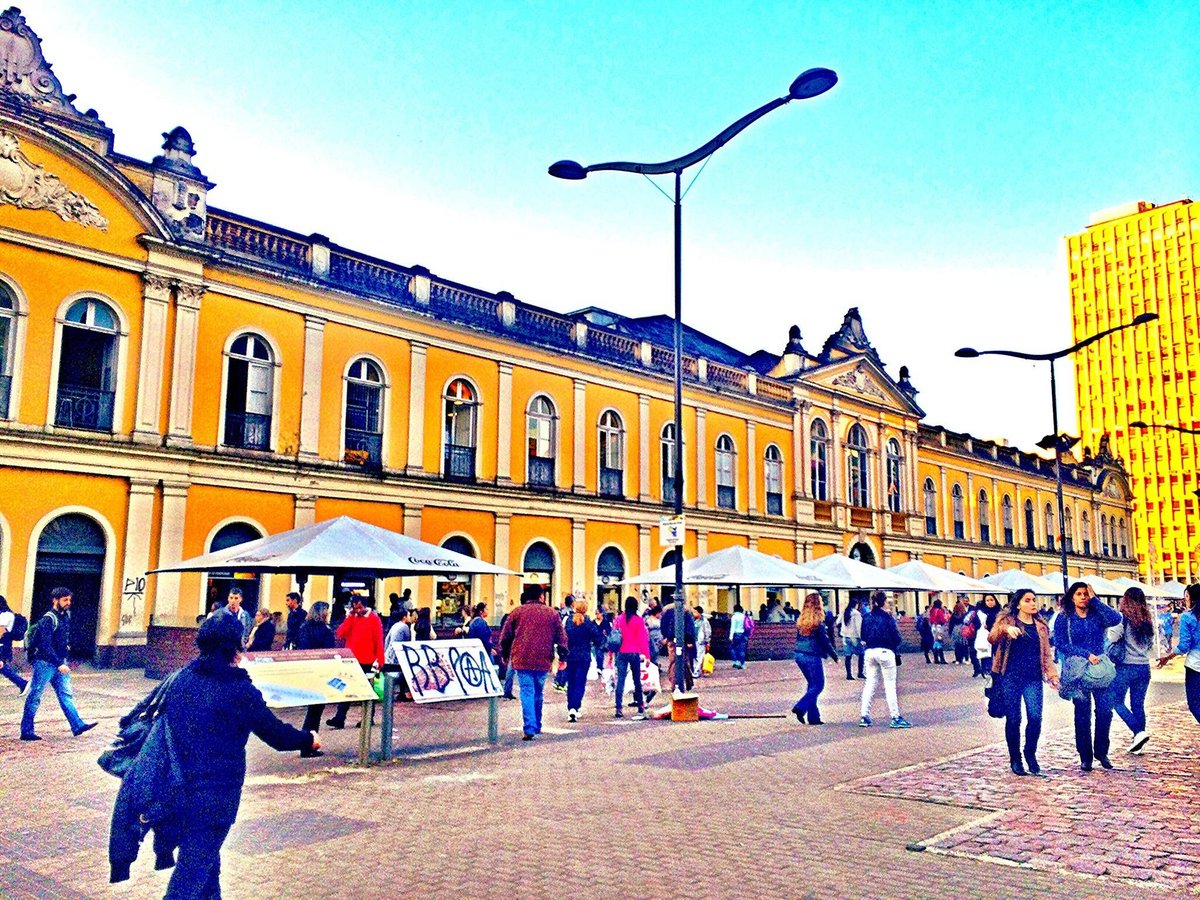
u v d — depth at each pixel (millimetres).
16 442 18219
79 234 19453
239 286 21797
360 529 13953
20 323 18625
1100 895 5559
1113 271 95938
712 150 14602
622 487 30859
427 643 10758
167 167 20922
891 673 12875
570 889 5715
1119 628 10016
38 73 19297
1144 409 92250
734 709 15227
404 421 24859
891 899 5500
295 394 22672
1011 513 53875
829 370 40188
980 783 8734
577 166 15320
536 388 28500
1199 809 7656
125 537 19578
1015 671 9281
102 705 14312
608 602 29875
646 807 7836
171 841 4477
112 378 19859
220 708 4586
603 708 15336
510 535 27141
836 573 23359
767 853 6441
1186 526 88750
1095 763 9766
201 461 20688
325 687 9492
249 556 13805
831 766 9711
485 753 10625
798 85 13883
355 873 6059
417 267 25641
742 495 35469
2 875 6062
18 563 18172
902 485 44250
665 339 38125
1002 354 26453
